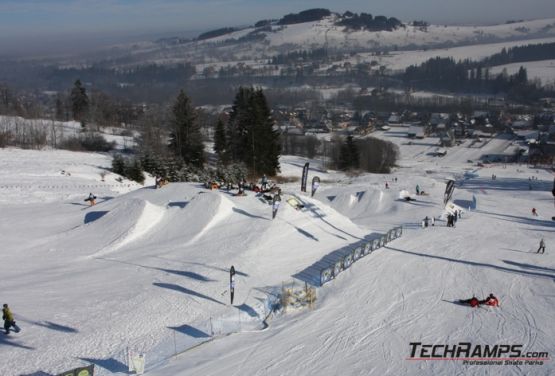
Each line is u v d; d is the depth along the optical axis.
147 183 72.62
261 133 81.31
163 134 102.19
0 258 36.84
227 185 53.38
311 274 33.22
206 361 22.94
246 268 33.44
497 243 42.44
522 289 31.73
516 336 25.38
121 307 27.95
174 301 28.75
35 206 53.03
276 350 23.98
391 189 69.88
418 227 48.78
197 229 40.50
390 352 23.84
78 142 95.69
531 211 59.88
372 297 30.11
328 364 22.80
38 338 24.34
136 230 41.38
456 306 29.02
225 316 27.09
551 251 40.16
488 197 69.94
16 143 90.75
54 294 29.83
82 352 23.22
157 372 21.97
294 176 88.06
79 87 136.38
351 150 104.31
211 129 163.88
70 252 38.41
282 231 39.09
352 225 44.19
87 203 54.47
